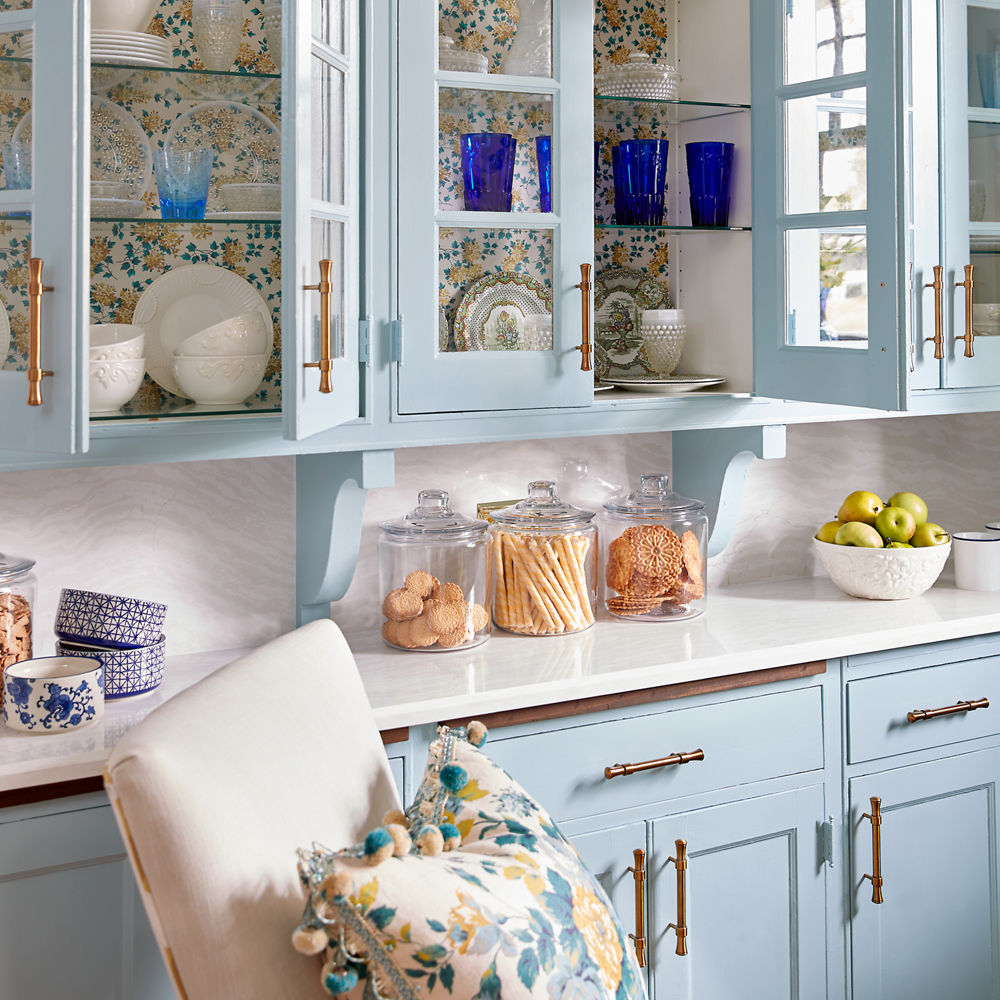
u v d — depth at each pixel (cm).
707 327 228
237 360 170
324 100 159
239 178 174
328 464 193
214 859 105
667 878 194
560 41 192
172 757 107
